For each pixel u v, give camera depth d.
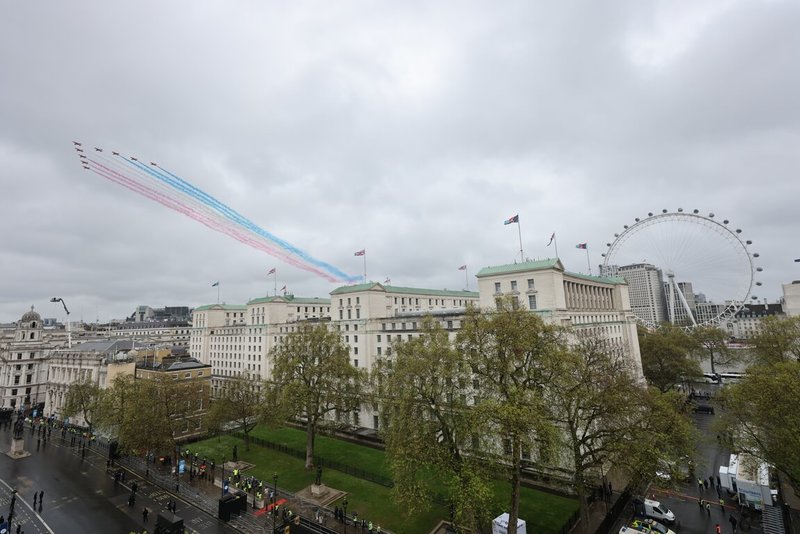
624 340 104.44
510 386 42.97
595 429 52.78
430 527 46.47
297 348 69.19
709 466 64.56
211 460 72.12
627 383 47.00
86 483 62.66
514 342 41.56
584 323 81.50
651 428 43.75
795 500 52.69
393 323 91.38
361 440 83.00
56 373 117.88
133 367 103.00
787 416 40.34
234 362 137.62
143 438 63.34
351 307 101.69
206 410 95.62
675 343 110.44
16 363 125.12
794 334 84.25
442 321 83.19
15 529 47.59
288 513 49.44
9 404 122.25
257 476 63.38
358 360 97.94
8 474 66.81
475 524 39.88
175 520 43.69
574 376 47.09
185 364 100.31
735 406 48.28
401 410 43.75
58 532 47.09
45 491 59.47
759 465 48.22
